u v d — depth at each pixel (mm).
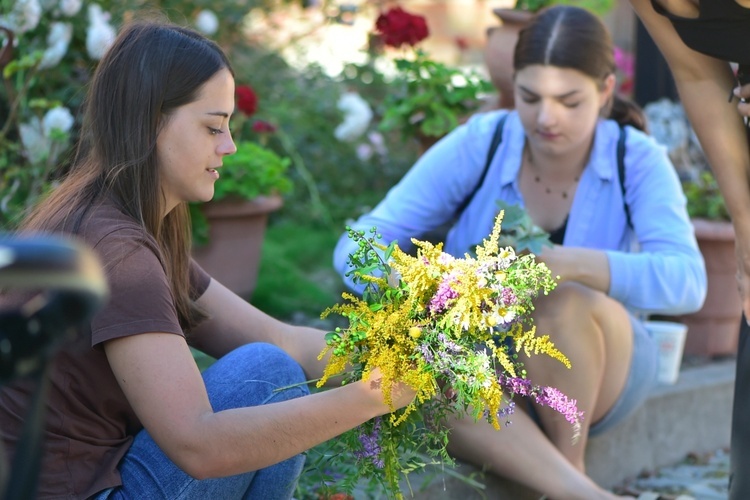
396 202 2963
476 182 2936
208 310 2260
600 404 2760
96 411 1845
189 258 2139
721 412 3646
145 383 1709
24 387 1800
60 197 1865
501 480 2701
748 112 2191
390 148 5914
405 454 2029
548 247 2607
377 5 6332
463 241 2961
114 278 1721
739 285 2289
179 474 1868
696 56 2268
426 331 1739
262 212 3891
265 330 2281
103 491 1851
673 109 4688
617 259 2686
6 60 3334
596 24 2727
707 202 4059
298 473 2090
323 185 5539
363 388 1771
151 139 1830
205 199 1912
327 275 4742
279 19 6102
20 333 980
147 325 1719
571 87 2662
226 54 1931
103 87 1861
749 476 2111
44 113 3881
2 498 1038
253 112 4289
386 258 1818
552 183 2895
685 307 2766
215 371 2016
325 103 5812
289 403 1769
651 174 2865
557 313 2561
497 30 3879
